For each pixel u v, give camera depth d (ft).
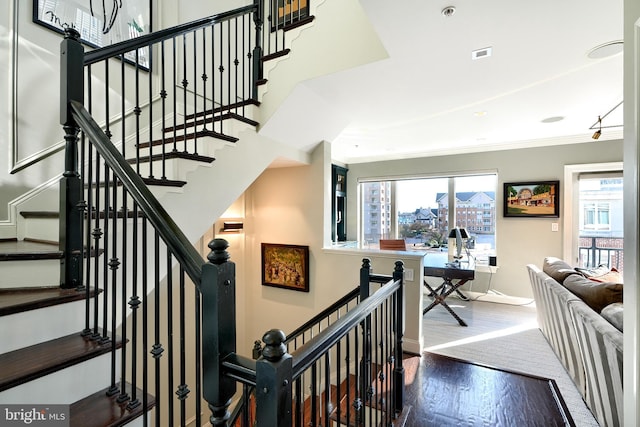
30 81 7.27
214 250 2.93
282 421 2.62
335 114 11.05
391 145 16.35
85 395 3.93
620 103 10.11
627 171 4.22
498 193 16.25
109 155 4.00
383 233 20.07
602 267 12.32
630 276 4.20
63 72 4.79
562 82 8.50
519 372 8.63
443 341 11.09
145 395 3.60
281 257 13.10
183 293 3.34
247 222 13.83
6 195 6.93
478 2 5.35
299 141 11.18
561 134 14.26
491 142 15.81
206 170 7.52
